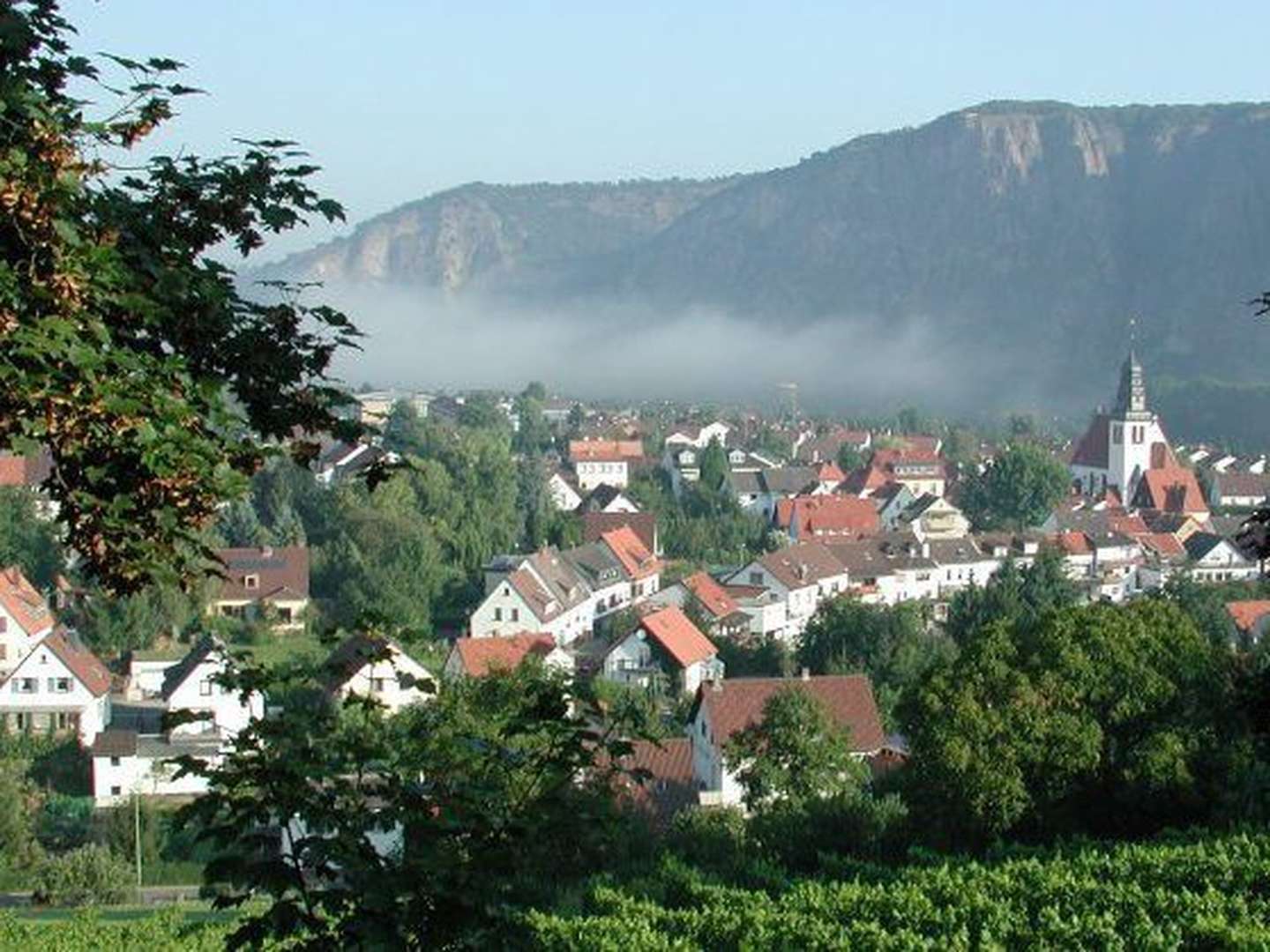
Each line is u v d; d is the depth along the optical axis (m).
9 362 10.64
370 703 12.77
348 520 113.69
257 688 12.42
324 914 12.08
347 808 11.88
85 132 11.57
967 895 32.31
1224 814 43.03
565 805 12.23
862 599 102.50
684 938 31.30
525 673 25.33
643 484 177.00
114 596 12.27
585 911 34.69
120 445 11.21
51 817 65.06
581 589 111.69
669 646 86.81
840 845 46.09
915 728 47.19
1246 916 28.69
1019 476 160.25
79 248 11.15
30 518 98.25
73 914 44.12
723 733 62.19
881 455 186.88
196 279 12.16
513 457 177.88
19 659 81.50
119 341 11.92
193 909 46.47
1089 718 45.59
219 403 11.72
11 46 11.54
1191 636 47.69
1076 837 42.25
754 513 166.00
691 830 46.88
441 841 11.72
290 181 12.90
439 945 11.40
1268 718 25.25
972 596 100.69
